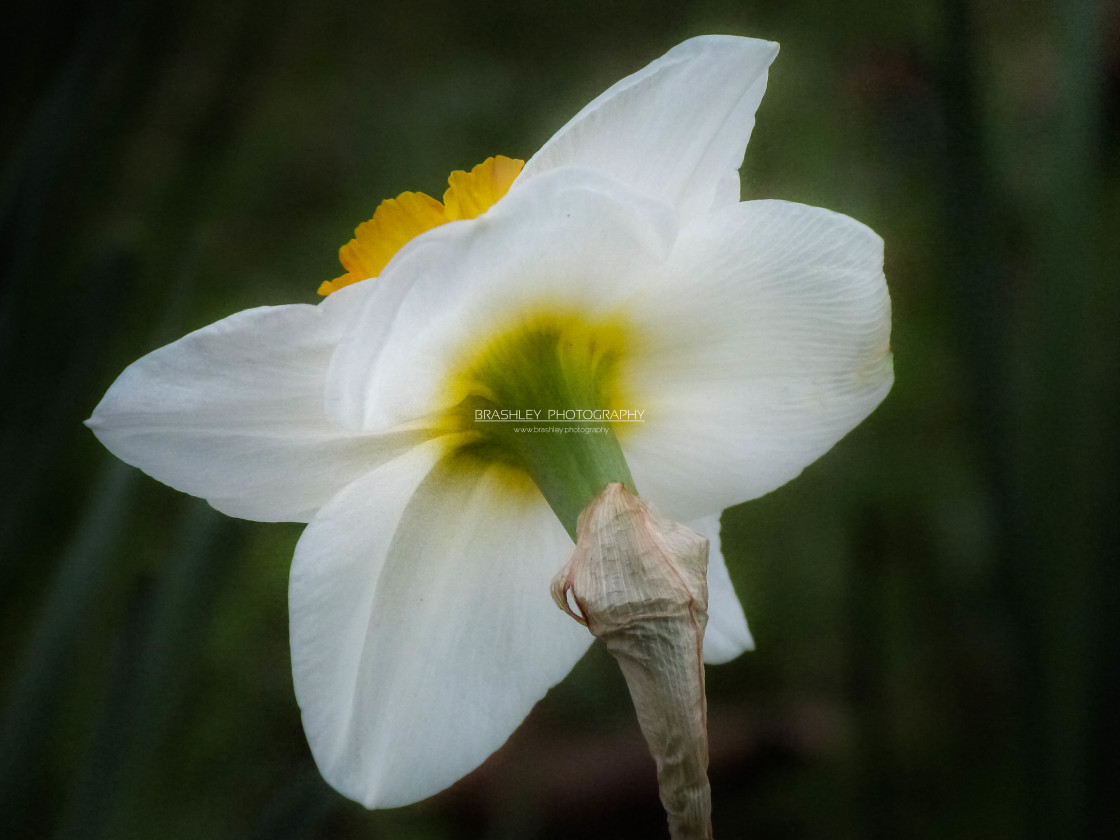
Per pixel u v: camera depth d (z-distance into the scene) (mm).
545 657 228
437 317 211
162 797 309
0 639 312
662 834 350
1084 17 276
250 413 213
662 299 222
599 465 221
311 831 262
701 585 209
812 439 229
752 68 214
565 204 207
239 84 335
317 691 217
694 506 235
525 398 222
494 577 228
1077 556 274
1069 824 271
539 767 358
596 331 223
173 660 267
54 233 311
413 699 223
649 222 212
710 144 217
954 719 349
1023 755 278
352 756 220
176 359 209
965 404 287
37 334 290
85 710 308
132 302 315
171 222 323
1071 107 276
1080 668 273
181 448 214
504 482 227
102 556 273
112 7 291
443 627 226
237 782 342
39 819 299
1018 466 278
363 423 213
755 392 227
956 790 329
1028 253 332
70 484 327
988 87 297
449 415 223
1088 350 276
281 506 222
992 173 280
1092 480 276
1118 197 333
